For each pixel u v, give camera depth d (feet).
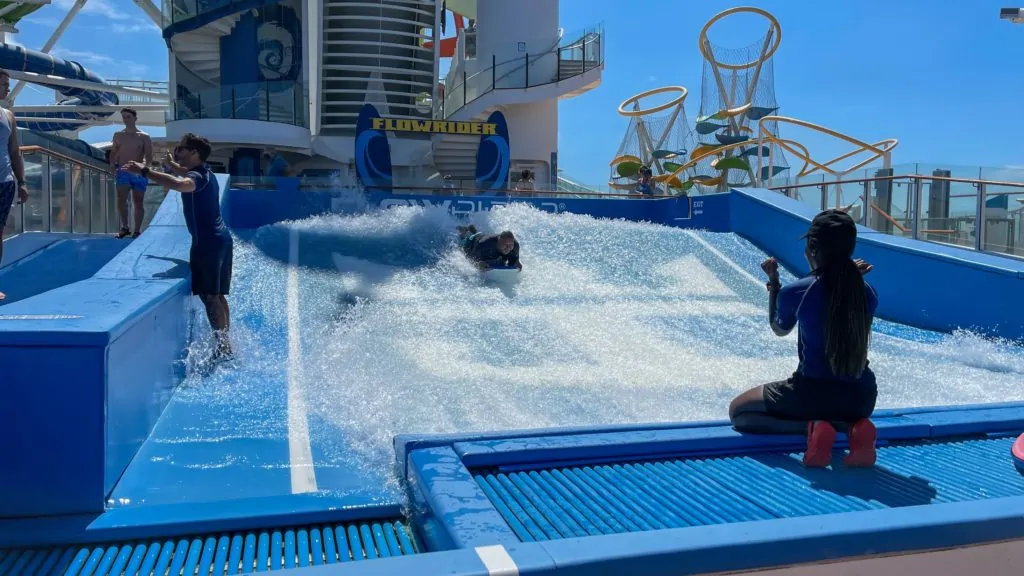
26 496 10.80
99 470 11.06
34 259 27.14
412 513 11.43
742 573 8.09
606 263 34.45
